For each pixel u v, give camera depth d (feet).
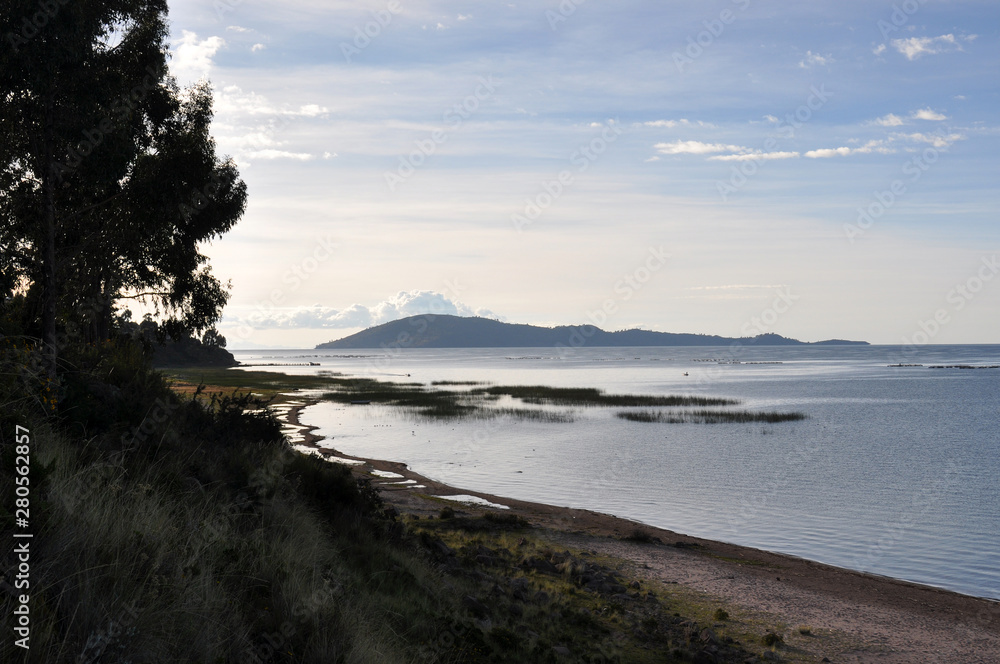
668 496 87.66
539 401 226.99
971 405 223.51
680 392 285.64
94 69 48.01
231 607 17.26
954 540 67.56
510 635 27.35
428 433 148.05
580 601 40.73
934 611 47.01
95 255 64.85
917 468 108.68
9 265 48.93
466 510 72.43
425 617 26.78
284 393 254.47
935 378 406.82
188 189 55.72
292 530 28.81
